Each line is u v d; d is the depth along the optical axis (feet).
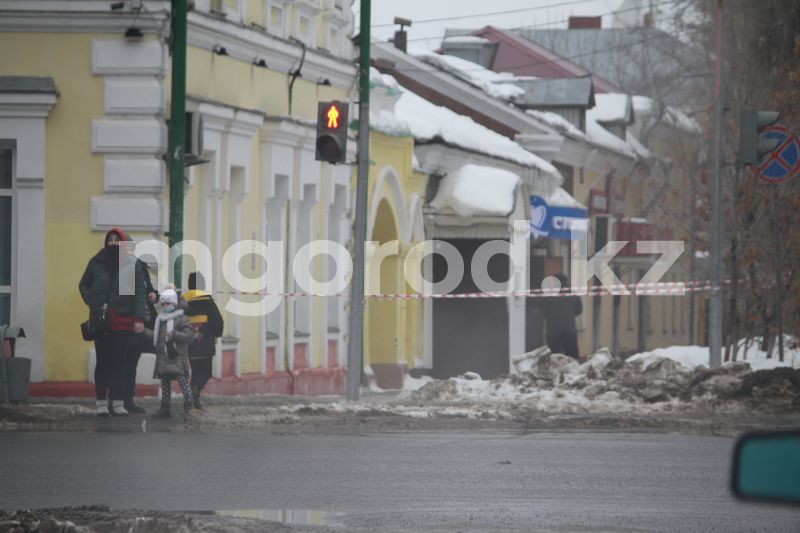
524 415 145.59
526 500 85.61
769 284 235.61
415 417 142.00
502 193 282.15
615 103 480.64
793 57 259.19
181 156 161.99
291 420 136.36
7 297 171.22
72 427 130.93
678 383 172.86
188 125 164.45
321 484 91.91
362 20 159.84
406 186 262.88
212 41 183.62
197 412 140.36
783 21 259.60
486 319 288.10
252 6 199.11
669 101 484.74
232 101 191.52
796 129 245.24
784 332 236.22
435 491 89.30
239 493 87.35
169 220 162.40
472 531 73.31
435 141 273.75
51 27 167.94
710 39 293.02
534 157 346.74
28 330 168.45
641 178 466.29
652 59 544.21
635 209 488.85
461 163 291.99
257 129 200.13
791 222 234.17
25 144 168.25
